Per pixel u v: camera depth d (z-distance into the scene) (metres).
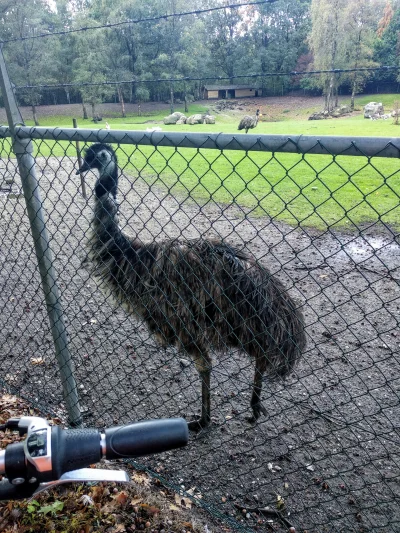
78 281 6.38
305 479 3.15
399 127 22.20
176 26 40.09
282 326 3.19
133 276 3.49
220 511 2.89
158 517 2.71
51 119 39.31
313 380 4.25
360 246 7.55
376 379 4.24
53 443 1.13
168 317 3.36
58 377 4.16
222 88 41.75
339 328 5.17
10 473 1.13
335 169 12.96
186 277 3.24
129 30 40.50
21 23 37.19
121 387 4.12
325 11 11.81
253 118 24.84
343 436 3.55
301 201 10.12
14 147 2.77
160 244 3.42
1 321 5.27
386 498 2.99
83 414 3.69
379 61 13.73
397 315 5.39
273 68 37.78
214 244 3.35
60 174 13.95
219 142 2.11
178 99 44.94
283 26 36.94
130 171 13.91
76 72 40.09
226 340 3.32
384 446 3.15
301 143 1.91
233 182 12.17
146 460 3.30
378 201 9.71
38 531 2.55
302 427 3.66
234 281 3.18
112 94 42.09
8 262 6.98
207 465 3.28
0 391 3.90
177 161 15.45
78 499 2.76
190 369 4.40
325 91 28.98
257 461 3.32
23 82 38.81
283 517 2.84
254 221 9.05
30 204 2.88
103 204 3.54
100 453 1.20
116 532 2.57
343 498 3.00
